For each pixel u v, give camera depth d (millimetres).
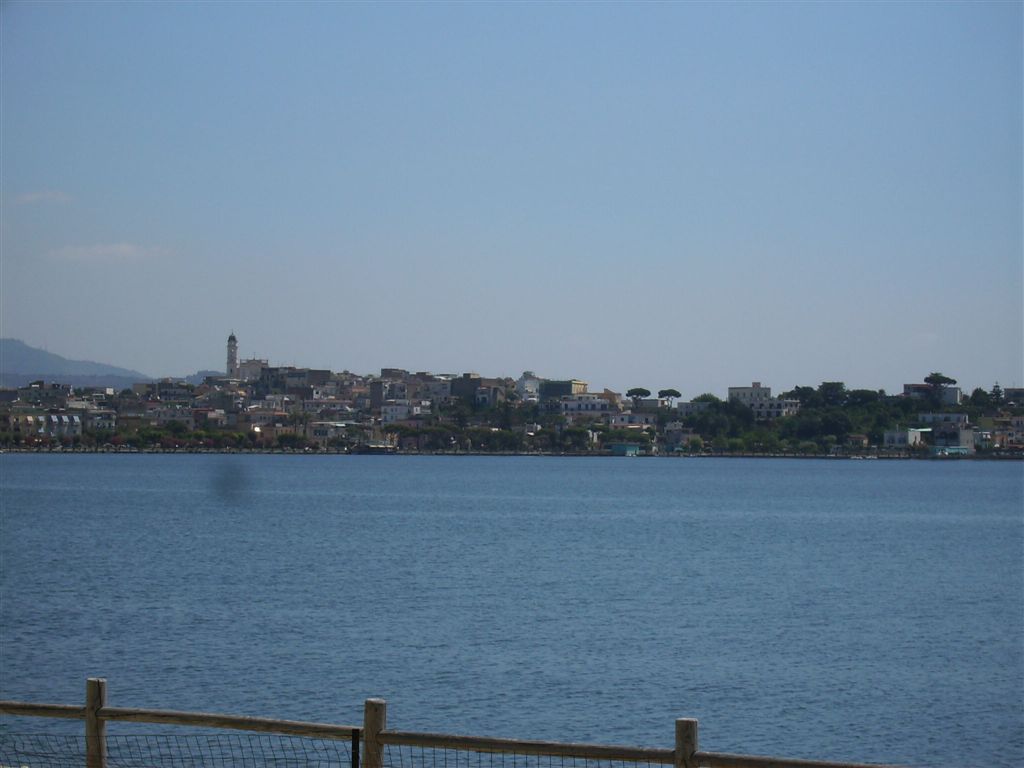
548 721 50438
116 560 112688
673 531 158625
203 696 53594
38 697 52906
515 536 146625
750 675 59344
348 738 24359
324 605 81812
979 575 106188
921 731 49594
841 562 117438
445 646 65625
